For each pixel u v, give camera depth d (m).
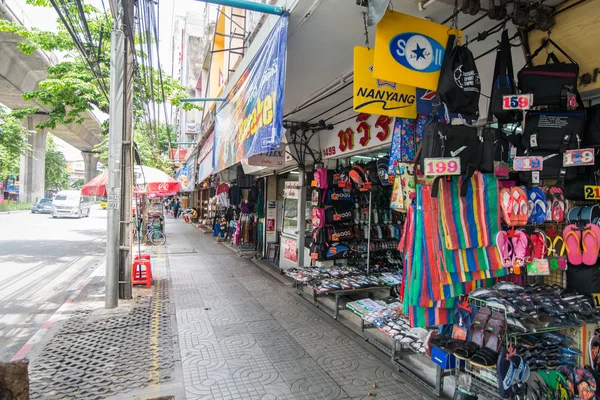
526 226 2.84
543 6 2.59
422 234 2.53
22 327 4.77
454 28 2.79
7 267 8.54
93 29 8.57
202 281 7.25
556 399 2.46
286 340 4.25
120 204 5.84
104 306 5.44
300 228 7.30
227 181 12.72
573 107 2.41
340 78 4.64
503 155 2.64
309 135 7.07
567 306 2.59
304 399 3.01
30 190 34.91
